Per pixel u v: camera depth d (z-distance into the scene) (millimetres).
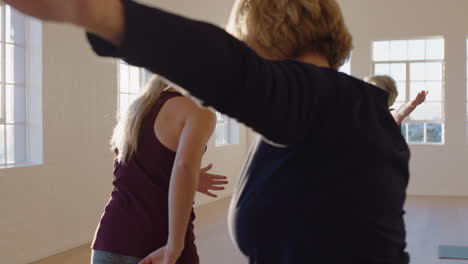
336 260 862
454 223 7648
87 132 6230
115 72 6730
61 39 5840
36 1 461
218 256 5551
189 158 1611
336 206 848
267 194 885
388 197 892
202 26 617
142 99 1760
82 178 6145
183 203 1608
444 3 10633
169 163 1724
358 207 852
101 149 6469
